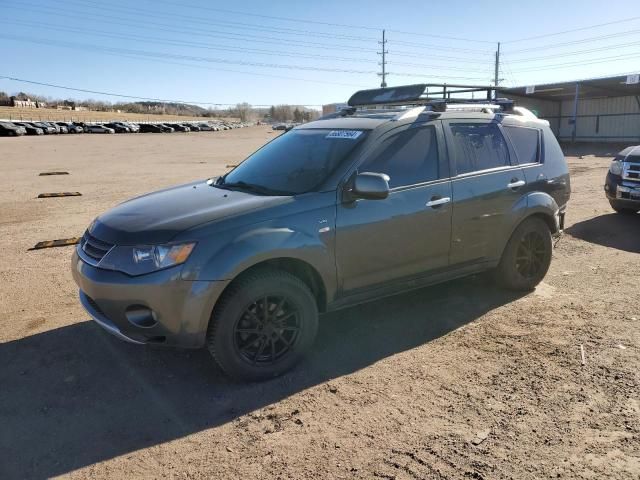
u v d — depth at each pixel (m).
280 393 3.58
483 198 4.77
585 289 5.46
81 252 3.89
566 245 7.23
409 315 4.86
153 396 3.57
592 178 14.33
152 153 27.66
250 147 33.44
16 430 3.20
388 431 3.12
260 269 3.67
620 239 7.48
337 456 2.91
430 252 4.51
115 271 3.50
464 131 4.82
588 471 2.74
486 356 4.04
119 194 12.52
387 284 4.33
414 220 4.32
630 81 27.95
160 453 2.98
